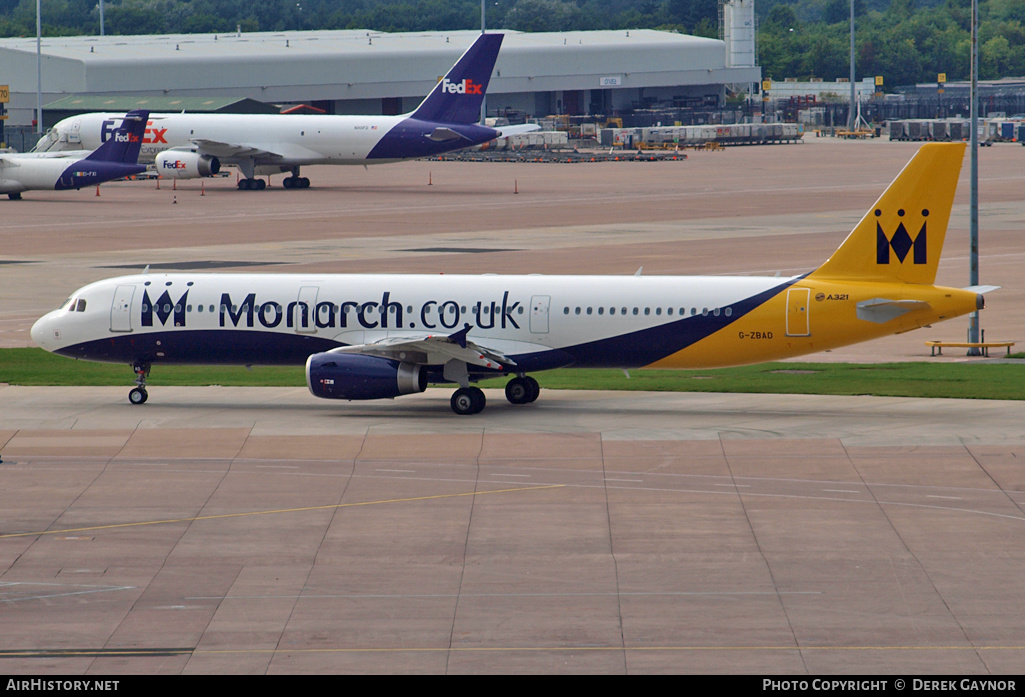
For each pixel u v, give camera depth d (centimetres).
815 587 10544
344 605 10181
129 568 11112
